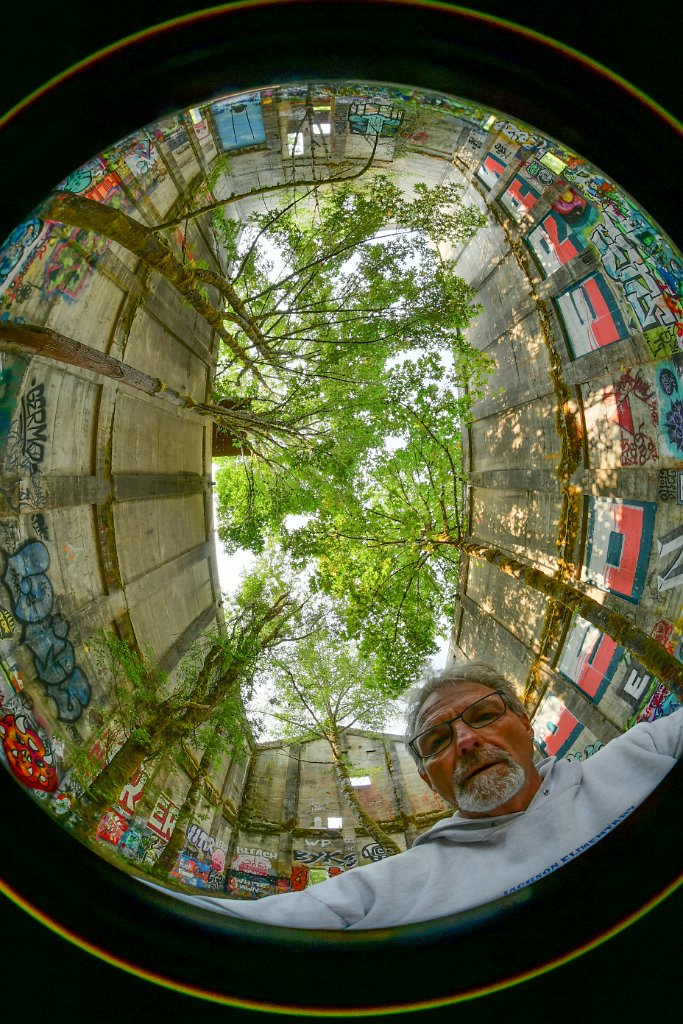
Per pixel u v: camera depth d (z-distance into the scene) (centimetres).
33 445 976
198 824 1276
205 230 1427
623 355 1117
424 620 1566
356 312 1276
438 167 1466
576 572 1293
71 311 1030
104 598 1117
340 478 1401
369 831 1495
